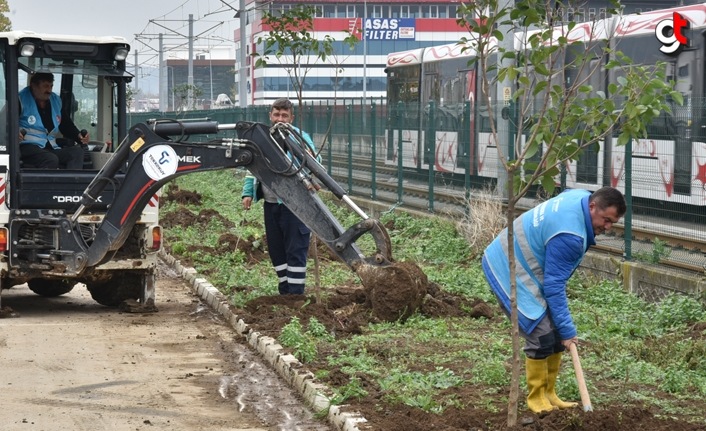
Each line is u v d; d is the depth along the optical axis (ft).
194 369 37.70
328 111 102.94
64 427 30.25
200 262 62.34
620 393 31.65
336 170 100.01
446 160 75.15
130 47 48.88
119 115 50.01
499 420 28.50
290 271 47.42
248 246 64.90
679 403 30.99
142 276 48.98
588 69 71.87
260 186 47.93
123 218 42.19
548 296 27.32
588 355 37.04
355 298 46.52
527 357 28.76
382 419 29.30
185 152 40.78
